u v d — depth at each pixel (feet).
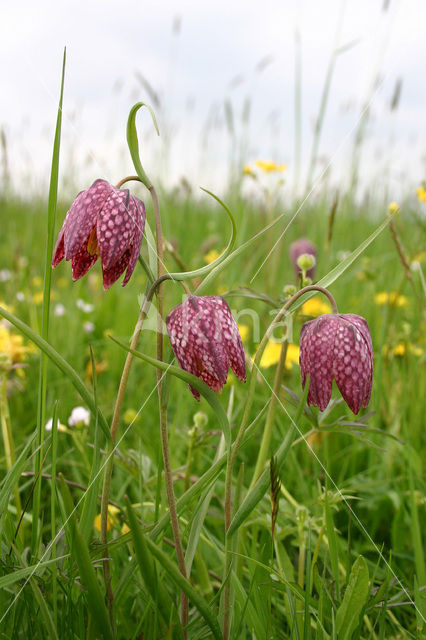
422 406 1.82
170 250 1.53
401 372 1.79
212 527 1.38
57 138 0.94
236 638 1.01
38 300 2.64
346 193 2.85
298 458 1.69
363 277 2.35
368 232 3.21
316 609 1.05
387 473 1.55
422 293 2.01
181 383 1.71
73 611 0.97
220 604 1.01
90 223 0.91
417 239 1.97
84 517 0.94
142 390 2.01
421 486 1.44
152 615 1.00
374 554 1.35
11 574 0.88
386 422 1.71
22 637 1.01
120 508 1.15
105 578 0.97
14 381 1.61
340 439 1.80
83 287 3.05
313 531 1.31
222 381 0.90
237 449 0.96
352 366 0.96
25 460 0.99
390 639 1.11
